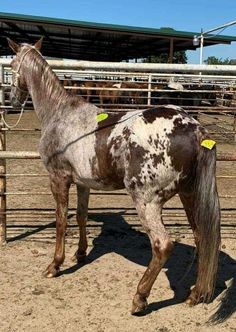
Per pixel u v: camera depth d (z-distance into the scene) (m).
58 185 3.83
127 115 3.33
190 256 4.53
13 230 5.15
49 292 3.70
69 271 4.11
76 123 3.59
